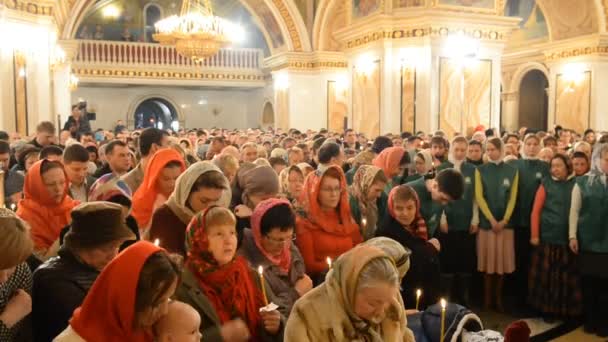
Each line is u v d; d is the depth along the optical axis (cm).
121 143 445
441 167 534
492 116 1263
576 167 492
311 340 180
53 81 1327
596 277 468
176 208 282
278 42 1950
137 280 153
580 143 637
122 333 156
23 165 525
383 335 186
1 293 199
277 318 222
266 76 2367
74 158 415
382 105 1247
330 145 496
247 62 2367
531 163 549
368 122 1308
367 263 173
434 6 1189
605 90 1506
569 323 495
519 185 539
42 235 330
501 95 2030
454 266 513
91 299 158
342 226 344
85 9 1742
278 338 223
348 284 174
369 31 1276
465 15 1211
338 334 176
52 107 1276
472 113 1246
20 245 181
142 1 2367
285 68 1886
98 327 157
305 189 349
